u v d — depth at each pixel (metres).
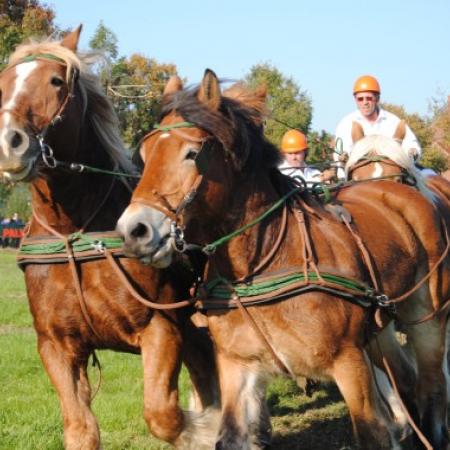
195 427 4.68
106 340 4.57
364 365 4.20
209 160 3.95
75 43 4.79
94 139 4.75
